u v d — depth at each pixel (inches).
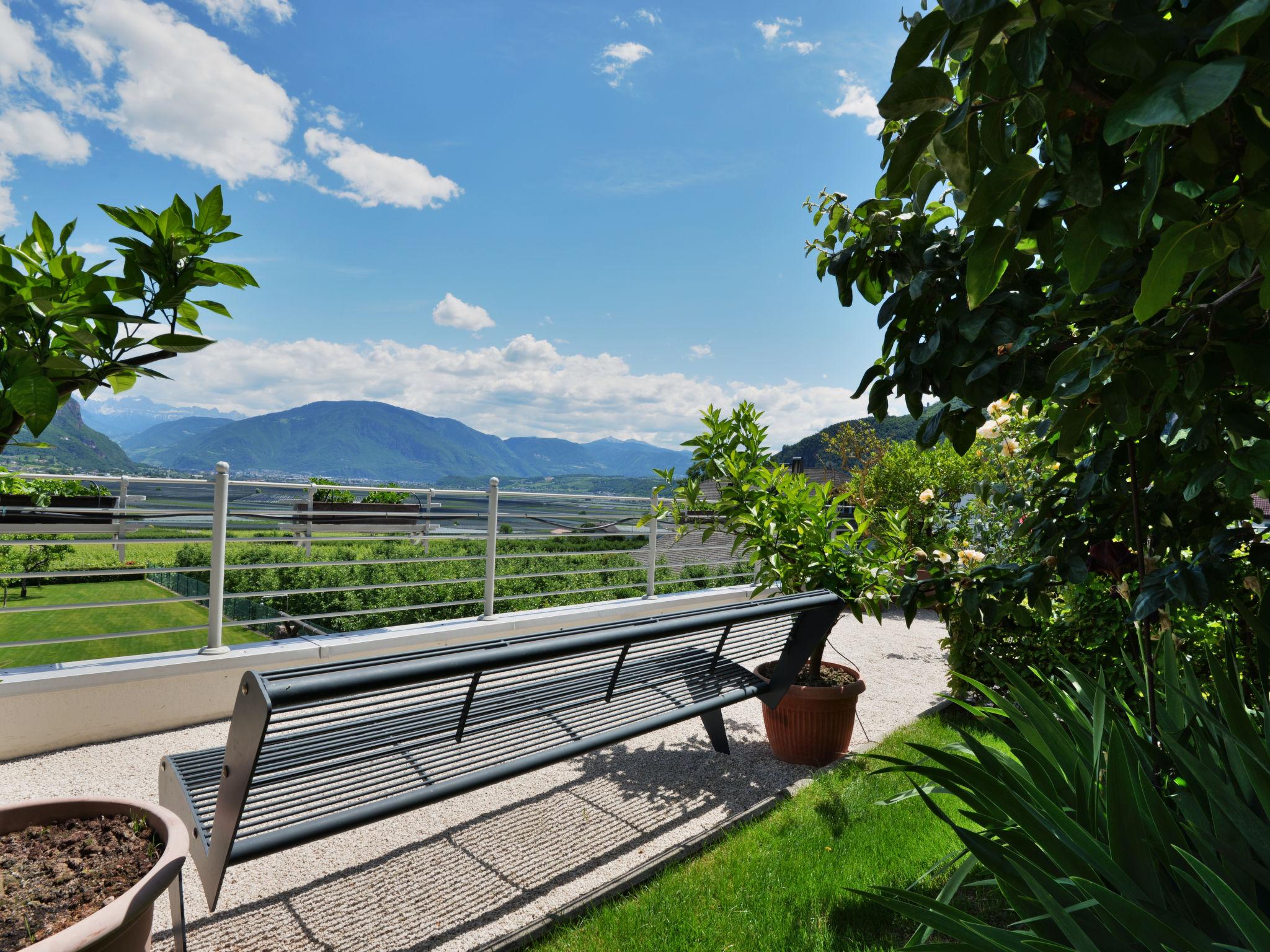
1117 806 56.5
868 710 187.3
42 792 119.3
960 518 182.4
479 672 77.1
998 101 29.5
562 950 85.4
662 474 161.3
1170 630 84.0
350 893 97.7
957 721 173.9
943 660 245.3
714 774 142.1
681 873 102.7
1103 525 88.5
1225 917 53.3
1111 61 23.7
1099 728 72.8
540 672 93.7
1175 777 72.8
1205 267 32.7
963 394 60.1
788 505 148.8
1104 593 159.2
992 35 26.5
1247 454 53.8
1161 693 92.8
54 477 154.3
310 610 237.5
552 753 99.0
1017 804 61.5
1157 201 28.9
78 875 57.6
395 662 71.1
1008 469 159.5
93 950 48.8
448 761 91.8
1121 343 45.5
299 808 81.8
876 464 394.0
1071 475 95.2
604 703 114.6
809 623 136.6
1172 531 82.5
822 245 79.4
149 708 144.7
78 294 46.9
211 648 153.1
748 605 114.5
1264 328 46.2
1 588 334.3
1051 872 61.5
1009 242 32.4
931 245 60.5
